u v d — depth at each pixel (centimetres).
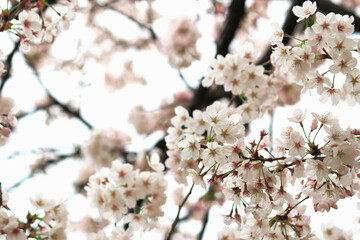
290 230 162
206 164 160
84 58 312
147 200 170
